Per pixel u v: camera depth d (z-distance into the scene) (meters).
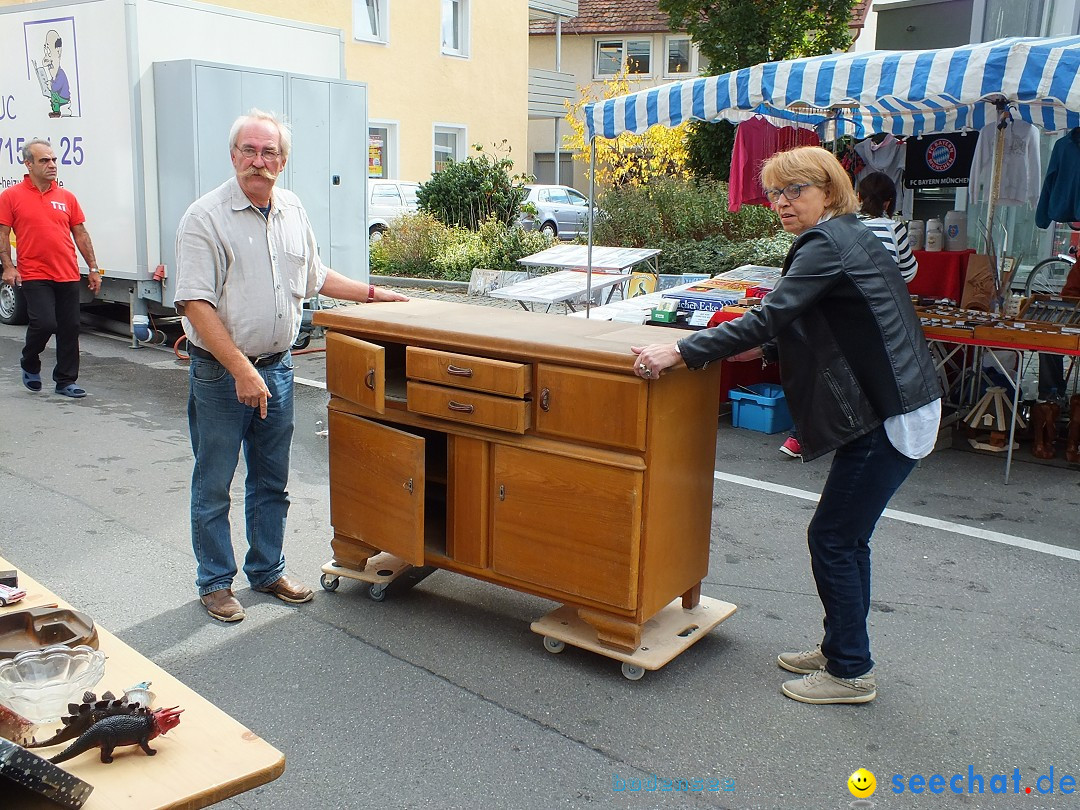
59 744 1.71
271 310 3.54
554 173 29.14
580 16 28.27
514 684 3.27
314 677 3.29
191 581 4.04
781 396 6.73
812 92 5.77
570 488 3.23
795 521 4.93
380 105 19.77
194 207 3.39
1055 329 5.43
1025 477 5.70
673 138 13.85
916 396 2.90
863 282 2.86
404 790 2.69
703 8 13.93
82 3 8.34
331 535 4.63
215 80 8.15
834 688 3.17
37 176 6.93
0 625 2.03
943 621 3.80
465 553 3.56
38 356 7.25
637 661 3.21
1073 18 8.66
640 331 3.50
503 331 3.41
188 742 1.75
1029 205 7.46
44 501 4.97
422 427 3.60
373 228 17.02
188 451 5.92
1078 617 3.86
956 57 5.18
